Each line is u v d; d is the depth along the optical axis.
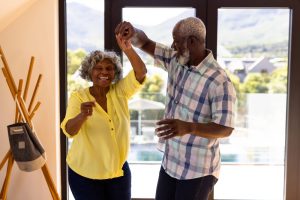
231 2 2.21
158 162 2.41
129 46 1.52
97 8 2.22
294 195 2.40
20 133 1.74
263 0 2.21
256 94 2.33
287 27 2.26
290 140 2.34
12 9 1.91
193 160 1.48
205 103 1.42
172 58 1.61
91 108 1.49
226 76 1.40
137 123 2.35
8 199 2.24
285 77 2.31
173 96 1.55
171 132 1.24
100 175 1.60
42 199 2.26
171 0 2.20
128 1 2.20
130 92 1.64
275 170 2.44
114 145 1.60
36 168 1.79
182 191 1.52
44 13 2.10
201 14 2.21
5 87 2.14
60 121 2.30
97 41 2.26
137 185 2.44
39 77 1.98
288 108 2.31
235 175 2.45
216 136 1.33
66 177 2.35
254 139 2.39
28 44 2.12
